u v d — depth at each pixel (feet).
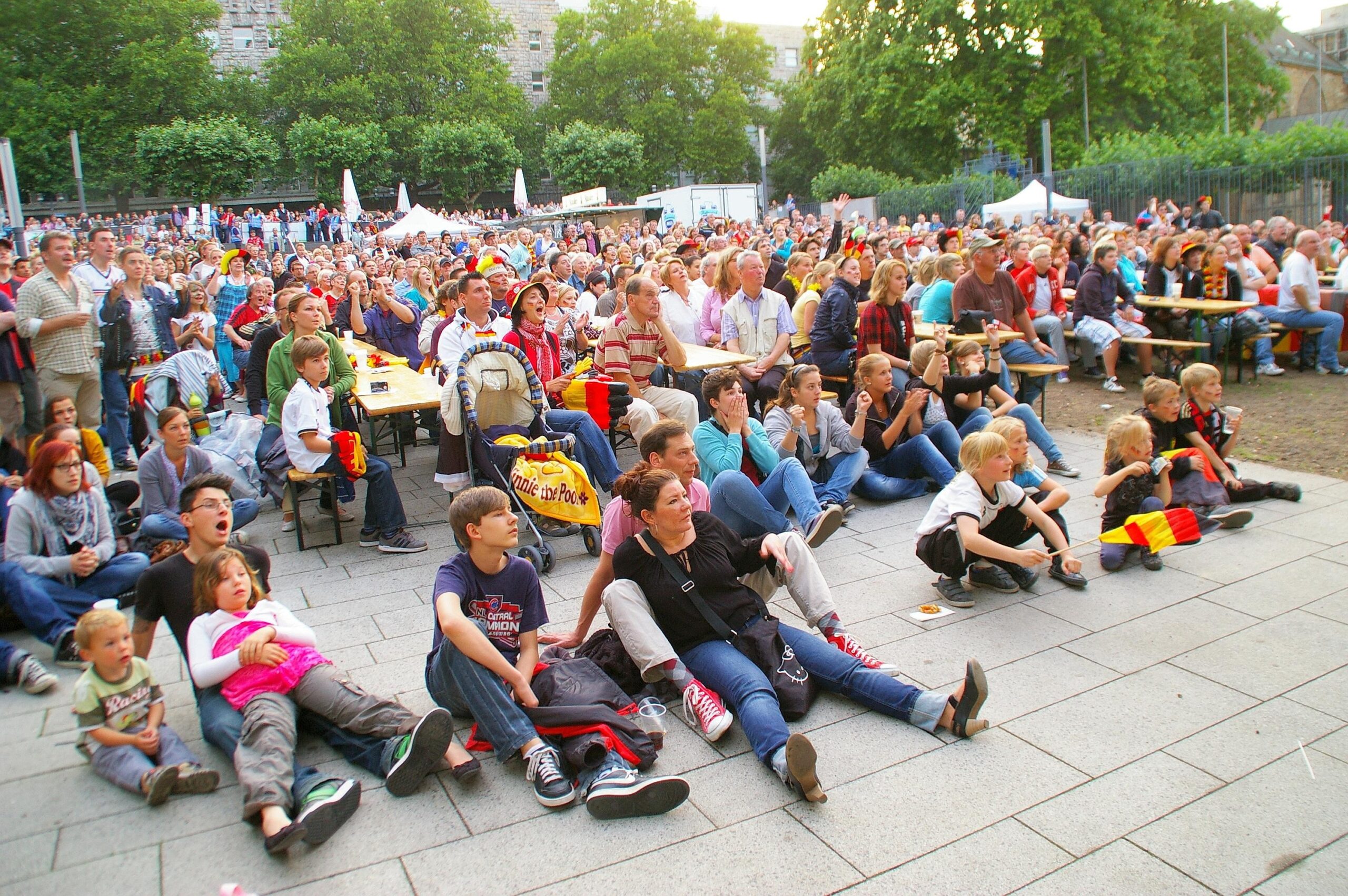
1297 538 18.25
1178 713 12.17
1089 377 34.91
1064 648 14.15
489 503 11.57
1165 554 17.85
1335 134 74.49
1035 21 111.65
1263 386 32.45
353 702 11.53
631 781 10.39
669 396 23.00
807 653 12.67
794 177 187.62
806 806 10.44
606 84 180.24
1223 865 9.28
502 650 11.92
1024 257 35.06
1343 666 13.26
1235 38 136.77
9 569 15.14
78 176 96.48
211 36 177.17
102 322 26.81
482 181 163.32
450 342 22.90
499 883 9.36
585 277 39.22
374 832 10.26
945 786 10.72
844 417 22.45
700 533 12.66
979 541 15.06
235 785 11.34
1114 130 121.70
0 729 12.91
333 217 117.39
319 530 21.34
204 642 11.53
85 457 19.38
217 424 22.94
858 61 131.03
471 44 178.81
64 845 10.19
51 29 152.56
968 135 128.47
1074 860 9.40
